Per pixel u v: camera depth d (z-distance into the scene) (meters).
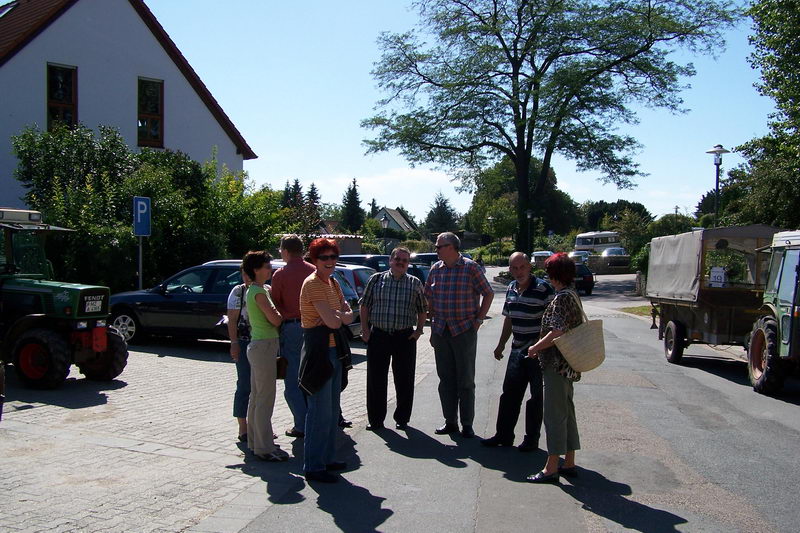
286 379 6.57
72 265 14.53
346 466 5.70
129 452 5.91
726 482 5.41
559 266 5.32
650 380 10.28
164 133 23.66
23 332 8.60
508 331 6.48
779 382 9.12
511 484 5.29
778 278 9.61
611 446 6.45
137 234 12.97
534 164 70.75
